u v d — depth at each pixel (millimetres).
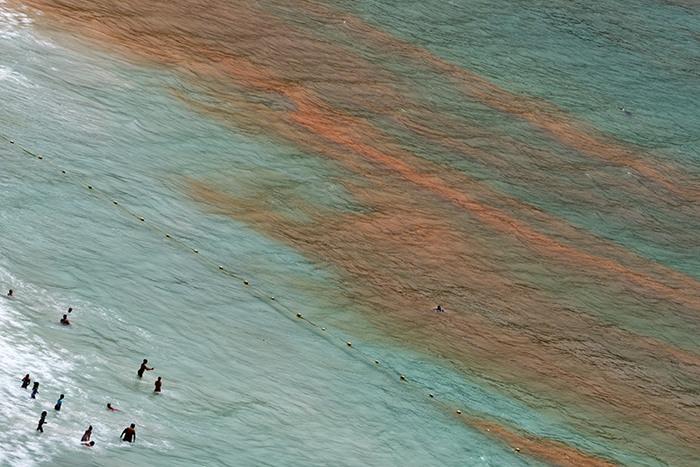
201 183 86562
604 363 82625
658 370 83562
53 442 56969
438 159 100812
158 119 91875
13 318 65562
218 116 95438
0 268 69500
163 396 63875
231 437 62406
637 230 100438
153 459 58062
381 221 90062
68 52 95688
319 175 92625
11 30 95250
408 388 73062
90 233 76375
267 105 99438
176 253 77938
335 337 75875
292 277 80375
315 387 69875
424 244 89312
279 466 61219
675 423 78312
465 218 94188
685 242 100812
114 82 94312
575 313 87312
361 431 67125
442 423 70500
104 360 65125
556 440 72688
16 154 81125
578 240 96438
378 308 80562
